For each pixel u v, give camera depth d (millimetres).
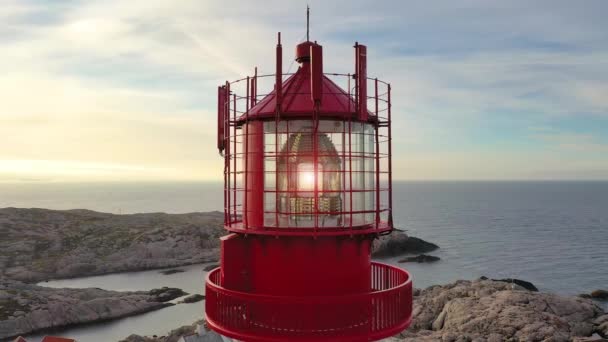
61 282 109750
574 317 50719
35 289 86125
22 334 70875
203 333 34125
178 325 75375
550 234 195000
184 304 86312
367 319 11914
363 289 12758
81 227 146625
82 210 174625
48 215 156250
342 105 12445
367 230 12234
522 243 169375
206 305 13273
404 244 143750
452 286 64125
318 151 12133
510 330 45625
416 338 46594
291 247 12219
